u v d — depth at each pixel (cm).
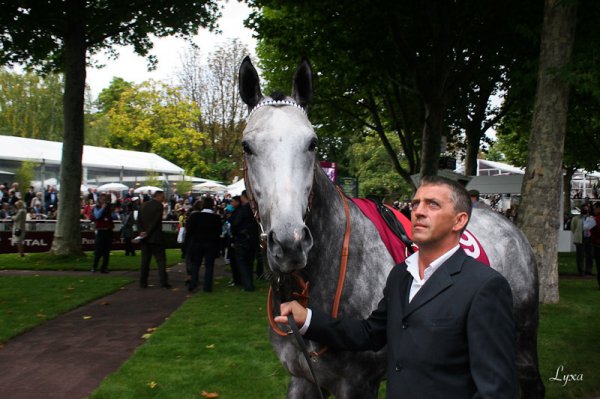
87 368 532
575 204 3562
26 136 3966
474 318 168
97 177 2770
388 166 4303
